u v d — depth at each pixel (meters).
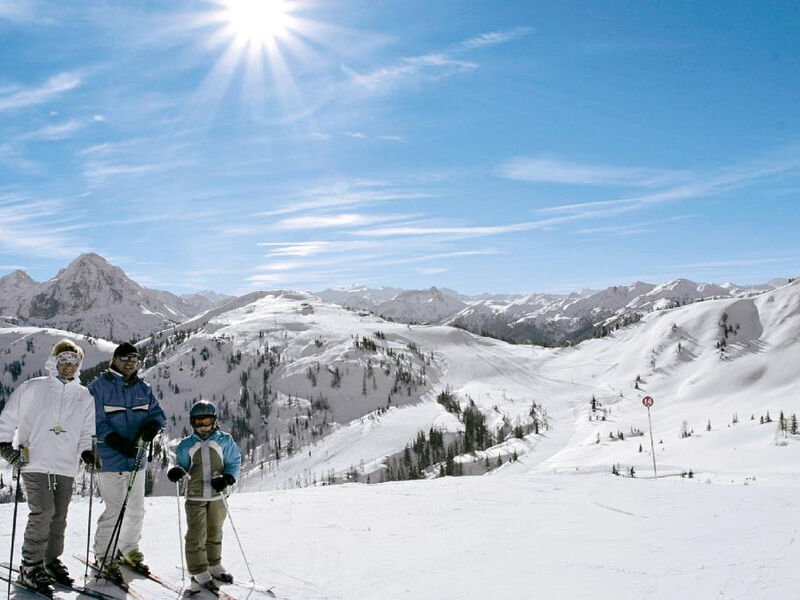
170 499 12.28
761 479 50.28
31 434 5.57
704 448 168.38
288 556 7.84
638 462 164.75
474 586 6.55
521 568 7.37
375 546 8.67
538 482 16.47
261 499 13.43
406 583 6.70
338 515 11.32
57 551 5.67
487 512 11.76
